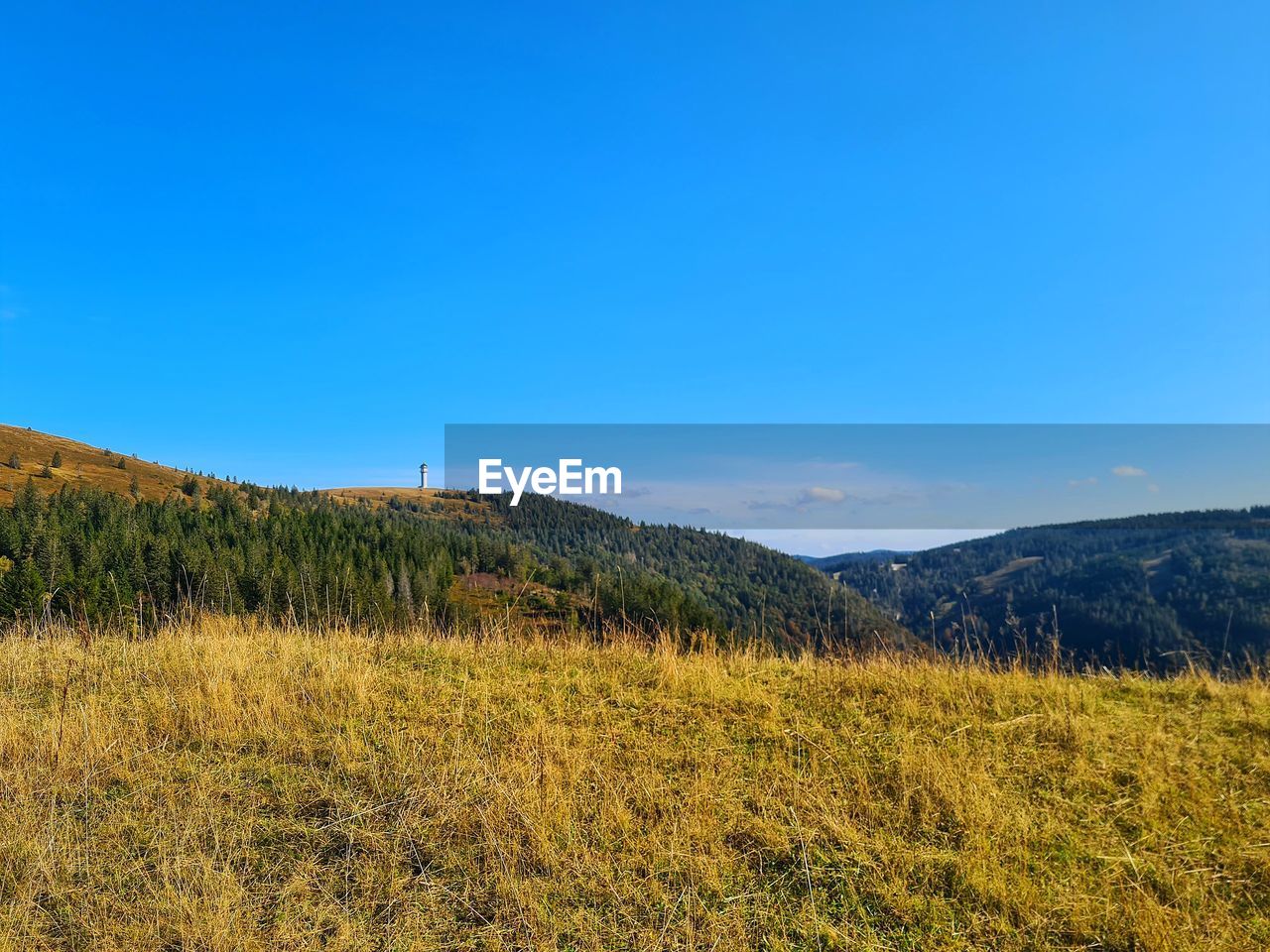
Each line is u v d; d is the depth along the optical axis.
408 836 4.00
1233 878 3.72
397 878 3.67
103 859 3.81
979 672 6.98
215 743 5.17
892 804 4.35
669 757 5.02
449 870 3.76
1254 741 5.41
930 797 4.38
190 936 3.20
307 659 7.13
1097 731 5.46
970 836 3.98
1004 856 3.84
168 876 3.60
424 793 4.37
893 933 3.31
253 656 7.26
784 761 4.95
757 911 3.44
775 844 3.95
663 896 3.53
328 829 4.08
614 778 4.63
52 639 8.30
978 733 5.41
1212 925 3.34
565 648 7.98
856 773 4.73
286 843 3.97
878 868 3.73
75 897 3.52
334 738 5.13
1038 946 3.21
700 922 3.36
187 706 5.63
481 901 3.52
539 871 3.75
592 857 3.82
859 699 6.25
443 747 5.06
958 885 3.61
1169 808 4.36
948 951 3.19
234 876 3.65
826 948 3.22
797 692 6.45
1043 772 4.83
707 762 4.91
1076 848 3.95
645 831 4.07
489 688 6.36
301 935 3.25
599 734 5.39
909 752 4.98
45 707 5.92
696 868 3.73
